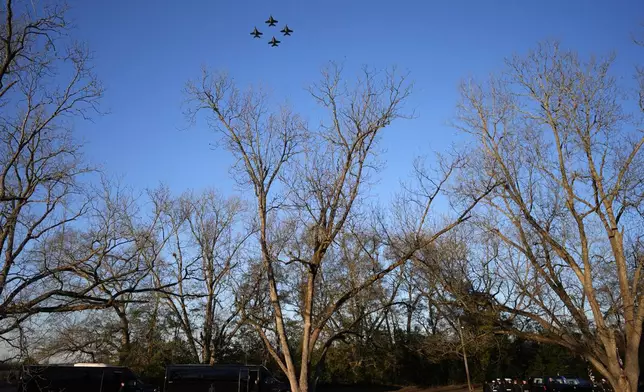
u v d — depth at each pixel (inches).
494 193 1039.6
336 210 1088.8
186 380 1380.4
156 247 1510.8
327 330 1701.5
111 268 904.9
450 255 1167.6
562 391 1555.1
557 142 1043.3
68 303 762.8
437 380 2081.7
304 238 1216.8
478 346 1208.8
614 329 1006.4
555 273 1019.9
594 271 1045.8
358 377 2062.0
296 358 1903.3
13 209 854.5
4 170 848.3
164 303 1696.6
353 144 1096.8
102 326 1657.2
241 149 1146.0
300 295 1526.8
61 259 851.4
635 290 967.6
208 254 1776.6
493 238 1113.4
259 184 1140.5
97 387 1284.4
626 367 934.4
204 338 1782.7
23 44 800.9
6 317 748.6
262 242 1132.5
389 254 1150.3
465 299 1043.9
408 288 1530.5
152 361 1696.6
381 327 2063.2
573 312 976.3
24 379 961.5
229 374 1390.3
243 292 1565.0
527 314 1016.9
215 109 1143.6
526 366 2005.4
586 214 1016.2
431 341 1603.1
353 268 1269.7
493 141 1056.2
